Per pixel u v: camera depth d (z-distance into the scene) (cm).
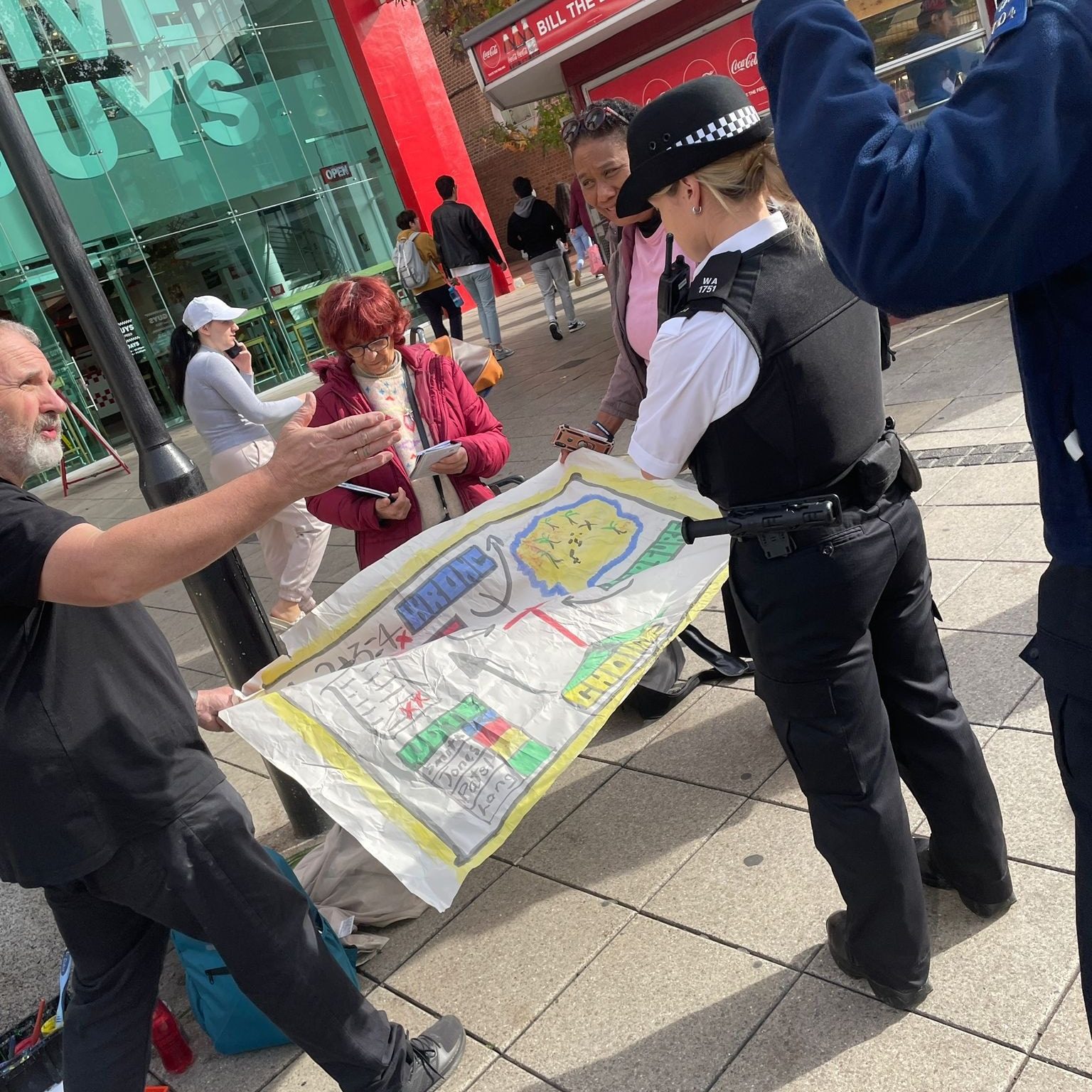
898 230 104
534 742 223
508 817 212
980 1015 198
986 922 219
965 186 100
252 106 1606
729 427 170
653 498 267
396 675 232
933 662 202
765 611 181
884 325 189
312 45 1670
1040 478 123
